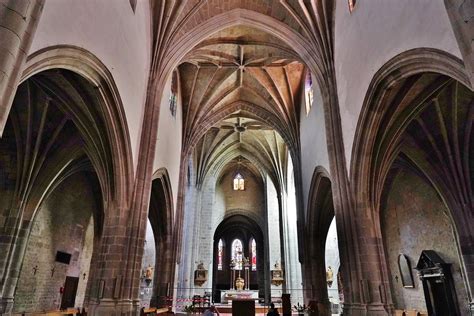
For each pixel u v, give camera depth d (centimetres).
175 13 1402
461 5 459
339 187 1179
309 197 1739
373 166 1097
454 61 614
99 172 1152
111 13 916
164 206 1767
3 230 1297
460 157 1276
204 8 1466
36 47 578
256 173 3309
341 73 1237
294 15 1422
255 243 3881
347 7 1184
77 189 1817
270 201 2870
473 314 1204
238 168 3359
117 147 1060
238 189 3303
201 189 2864
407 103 1041
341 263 1112
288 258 2572
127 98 1079
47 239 1567
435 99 1123
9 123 1259
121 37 1004
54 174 1395
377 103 979
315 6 1372
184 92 2073
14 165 1348
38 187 1373
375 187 1098
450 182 1310
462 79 629
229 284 3719
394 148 1165
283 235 2667
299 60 1622
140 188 1184
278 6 1449
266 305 2623
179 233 1941
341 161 1200
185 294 2436
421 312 1400
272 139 2764
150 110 1299
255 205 3238
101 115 1048
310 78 1791
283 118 2081
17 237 1308
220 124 2594
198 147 2778
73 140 1379
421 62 745
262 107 2192
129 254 1089
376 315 945
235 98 2197
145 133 1261
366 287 988
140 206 1166
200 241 2769
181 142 2059
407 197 1673
